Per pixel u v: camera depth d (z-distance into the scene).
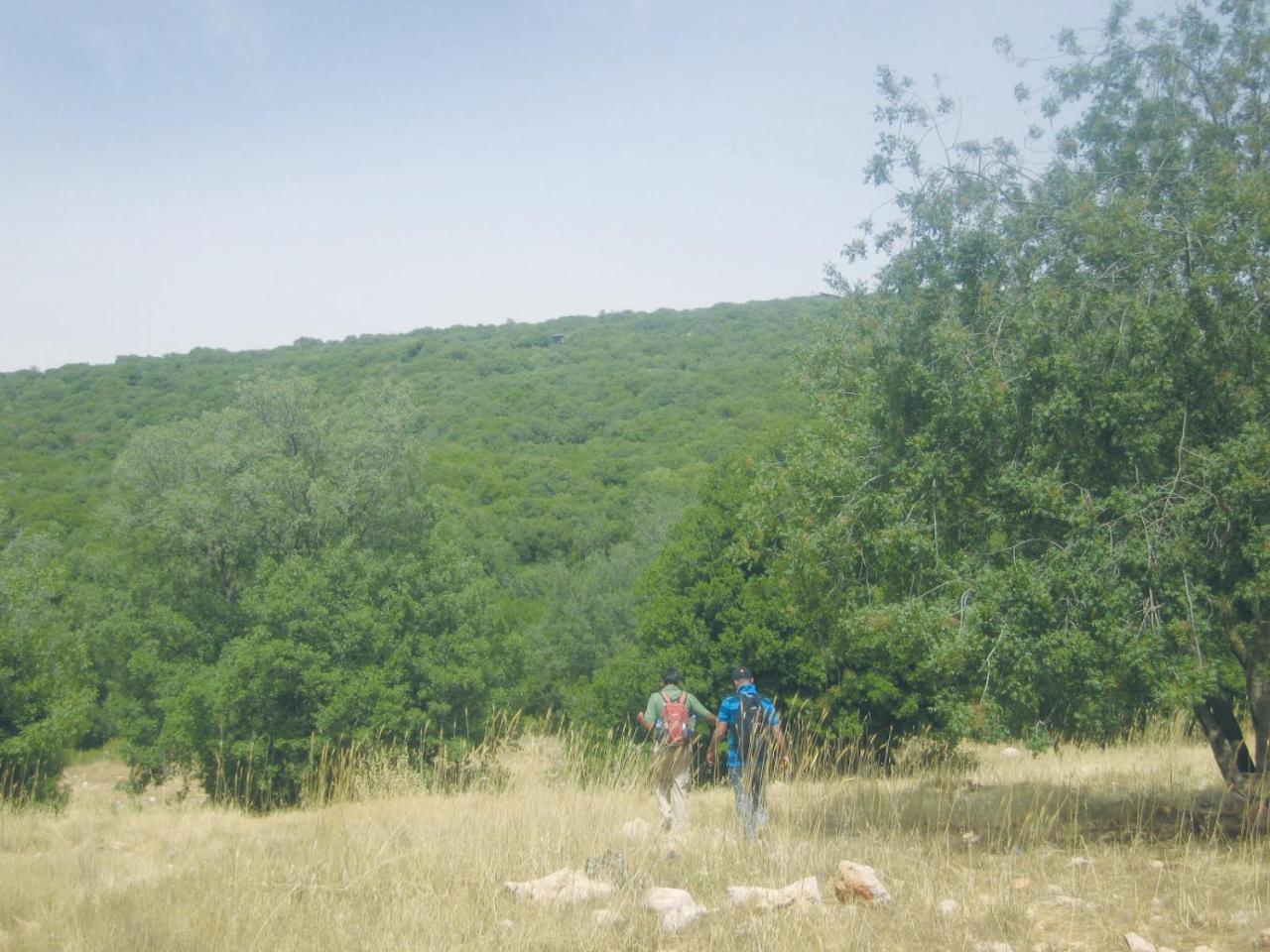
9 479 49.78
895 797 9.30
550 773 11.39
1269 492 6.19
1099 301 7.04
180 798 23.84
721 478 19.84
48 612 20.53
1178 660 6.34
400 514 30.98
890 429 7.91
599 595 34.94
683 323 119.69
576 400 80.50
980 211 7.75
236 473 30.20
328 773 15.41
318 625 22.11
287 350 110.62
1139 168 7.57
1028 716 7.03
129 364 88.56
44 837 10.59
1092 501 6.68
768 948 4.95
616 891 6.22
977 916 5.36
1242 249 6.59
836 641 8.56
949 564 7.44
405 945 5.19
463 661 23.08
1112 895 5.69
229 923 5.61
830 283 8.62
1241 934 4.87
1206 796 8.52
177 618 28.22
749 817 7.64
